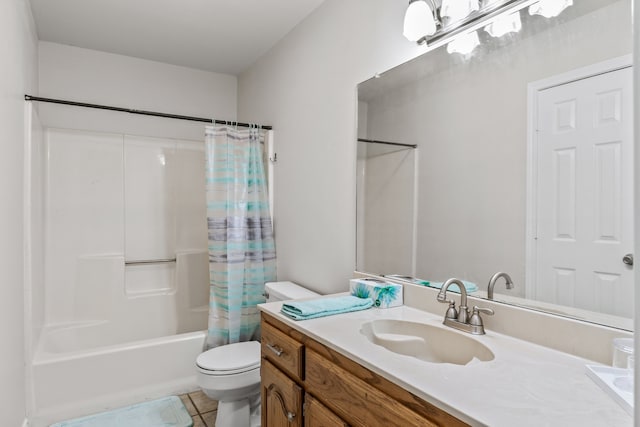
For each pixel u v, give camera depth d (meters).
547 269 1.14
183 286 3.28
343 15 2.06
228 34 2.70
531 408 0.75
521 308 1.20
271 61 2.89
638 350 0.39
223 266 2.60
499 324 1.25
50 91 2.86
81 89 2.97
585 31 1.06
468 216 1.40
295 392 1.33
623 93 0.97
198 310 3.32
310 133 2.35
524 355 1.05
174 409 2.25
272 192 2.81
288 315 1.46
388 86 1.76
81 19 2.52
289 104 2.61
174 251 3.33
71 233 2.93
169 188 3.32
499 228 1.29
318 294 2.22
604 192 1.01
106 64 3.05
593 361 1.01
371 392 0.99
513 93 1.25
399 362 0.99
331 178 2.15
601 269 1.02
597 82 1.03
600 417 0.72
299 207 2.47
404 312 1.52
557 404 0.77
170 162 3.32
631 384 0.81
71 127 2.94
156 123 3.25
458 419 0.75
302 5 2.29
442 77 1.50
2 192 1.56
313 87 2.33
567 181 1.09
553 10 1.14
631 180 0.96
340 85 2.08
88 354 2.21
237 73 3.49
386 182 1.77
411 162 1.64
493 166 1.31
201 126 3.43
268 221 2.78
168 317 3.21
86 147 3.00
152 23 2.56
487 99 1.33
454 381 0.88
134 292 3.15
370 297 1.61
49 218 2.85
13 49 1.80
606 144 1.01
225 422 1.97
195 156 3.42
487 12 1.31
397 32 1.71
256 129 2.74
